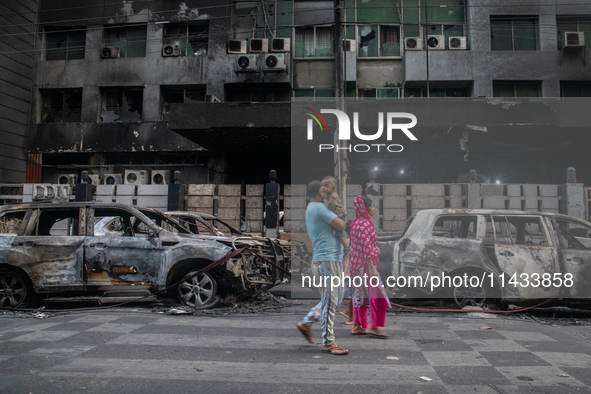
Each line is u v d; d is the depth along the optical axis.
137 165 16.20
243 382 2.88
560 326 5.10
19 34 15.75
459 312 5.62
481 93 15.09
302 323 3.79
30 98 16.27
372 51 16.02
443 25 15.84
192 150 15.65
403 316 5.44
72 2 16.56
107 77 16.22
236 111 12.55
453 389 2.78
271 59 15.27
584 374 3.12
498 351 3.73
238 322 4.91
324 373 3.09
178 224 6.37
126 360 3.36
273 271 6.37
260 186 11.98
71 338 4.02
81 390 2.70
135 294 5.79
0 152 14.91
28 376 2.96
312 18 16.11
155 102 15.98
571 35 14.92
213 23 16.02
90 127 16.00
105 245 5.84
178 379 2.93
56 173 16.34
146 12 16.33
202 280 5.76
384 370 3.17
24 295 5.78
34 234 6.03
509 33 15.52
